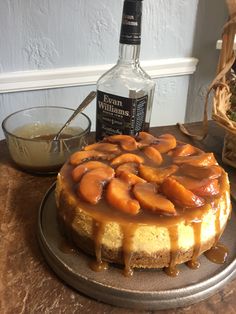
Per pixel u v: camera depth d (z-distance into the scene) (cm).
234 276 66
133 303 59
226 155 97
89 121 95
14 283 62
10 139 87
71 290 62
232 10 89
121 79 94
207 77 139
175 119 143
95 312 59
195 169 70
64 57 111
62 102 118
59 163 89
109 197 63
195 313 60
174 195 63
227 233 74
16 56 106
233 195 85
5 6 98
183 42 127
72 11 106
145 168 69
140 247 61
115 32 114
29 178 90
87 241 64
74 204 64
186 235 62
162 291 59
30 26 103
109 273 63
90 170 69
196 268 65
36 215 77
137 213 61
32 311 58
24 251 69
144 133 84
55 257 64
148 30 119
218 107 90
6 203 81
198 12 124
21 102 113
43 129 97
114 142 80
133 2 80
